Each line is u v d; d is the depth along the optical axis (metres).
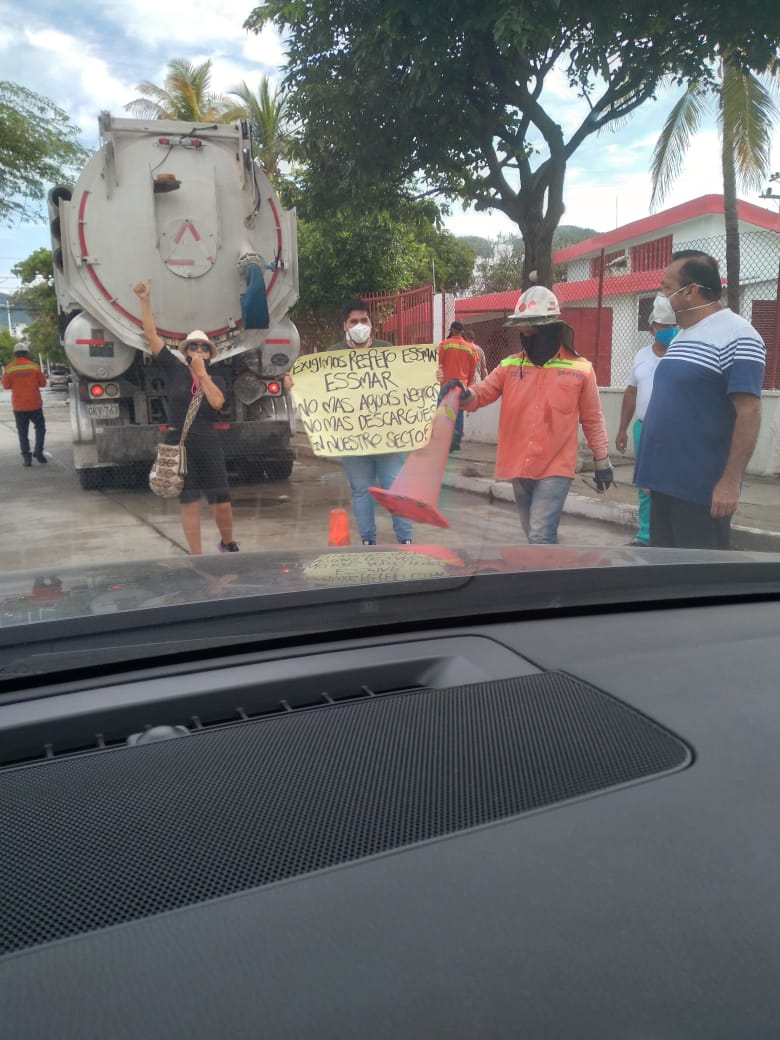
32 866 0.91
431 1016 0.72
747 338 3.74
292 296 9.25
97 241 8.46
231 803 1.03
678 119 10.27
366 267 16.72
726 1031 0.72
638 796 1.06
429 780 1.09
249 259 8.71
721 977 0.77
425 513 4.29
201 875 0.90
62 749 1.26
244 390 9.43
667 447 3.96
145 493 9.54
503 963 0.78
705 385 3.84
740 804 1.05
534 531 4.48
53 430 19.44
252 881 0.89
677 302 3.94
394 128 9.34
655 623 1.76
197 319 8.87
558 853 0.94
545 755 1.16
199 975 0.76
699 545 4.02
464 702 1.33
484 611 1.73
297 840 0.96
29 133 15.64
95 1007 0.72
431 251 20.89
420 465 4.47
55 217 8.92
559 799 1.05
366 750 1.17
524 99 8.81
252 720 1.27
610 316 15.34
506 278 29.89
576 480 9.14
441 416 4.49
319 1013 0.72
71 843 0.95
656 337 5.80
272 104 21.39
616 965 0.78
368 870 0.91
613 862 0.93
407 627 1.67
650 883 0.90
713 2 7.47
